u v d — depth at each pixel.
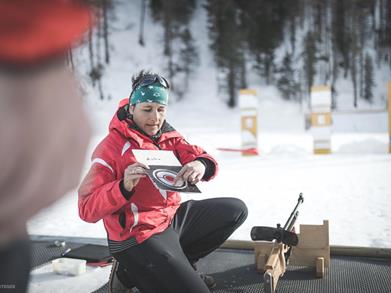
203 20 24.50
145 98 1.45
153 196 1.41
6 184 0.30
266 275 1.38
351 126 15.40
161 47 22.89
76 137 0.33
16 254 0.51
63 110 0.32
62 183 0.33
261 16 22.59
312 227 1.83
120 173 1.37
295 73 20.89
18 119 0.30
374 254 2.02
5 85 0.29
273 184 4.42
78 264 1.85
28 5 0.28
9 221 0.31
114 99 18.25
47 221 2.95
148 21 24.08
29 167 0.30
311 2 22.50
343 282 1.73
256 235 1.57
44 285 1.75
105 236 2.56
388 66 21.94
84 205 1.29
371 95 20.64
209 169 1.58
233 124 17.77
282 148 7.39
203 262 2.02
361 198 3.55
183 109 20.45
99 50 20.94
